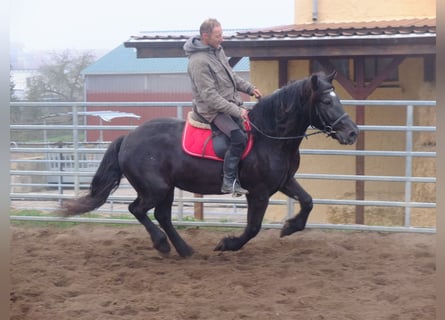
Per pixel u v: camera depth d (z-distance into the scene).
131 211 6.50
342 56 10.11
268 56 10.12
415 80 11.29
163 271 6.05
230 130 5.90
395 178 7.58
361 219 9.60
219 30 5.89
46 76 36.19
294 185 6.41
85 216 9.00
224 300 5.09
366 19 12.38
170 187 6.36
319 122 5.86
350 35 9.84
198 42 5.96
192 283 5.62
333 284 5.52
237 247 6.37
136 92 33.28
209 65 5.88
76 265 6.39
